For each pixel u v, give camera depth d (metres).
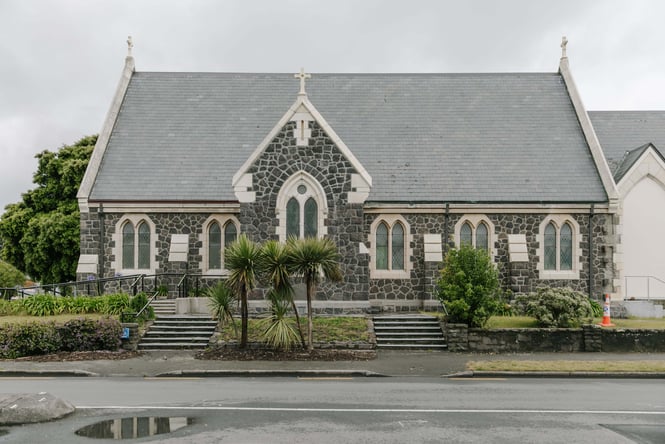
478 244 30.44
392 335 24.06
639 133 34.75
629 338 23.06
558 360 20.45
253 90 35.25
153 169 31.42
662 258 31.30
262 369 18.78
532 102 34.59
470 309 23.42
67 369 18.98
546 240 30.55
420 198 30.09
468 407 13.60
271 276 21.75
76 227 37.94
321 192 26.44
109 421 12.25
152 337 23.70
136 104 34.25
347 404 13.88
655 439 11.12
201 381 17.39
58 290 38.31
